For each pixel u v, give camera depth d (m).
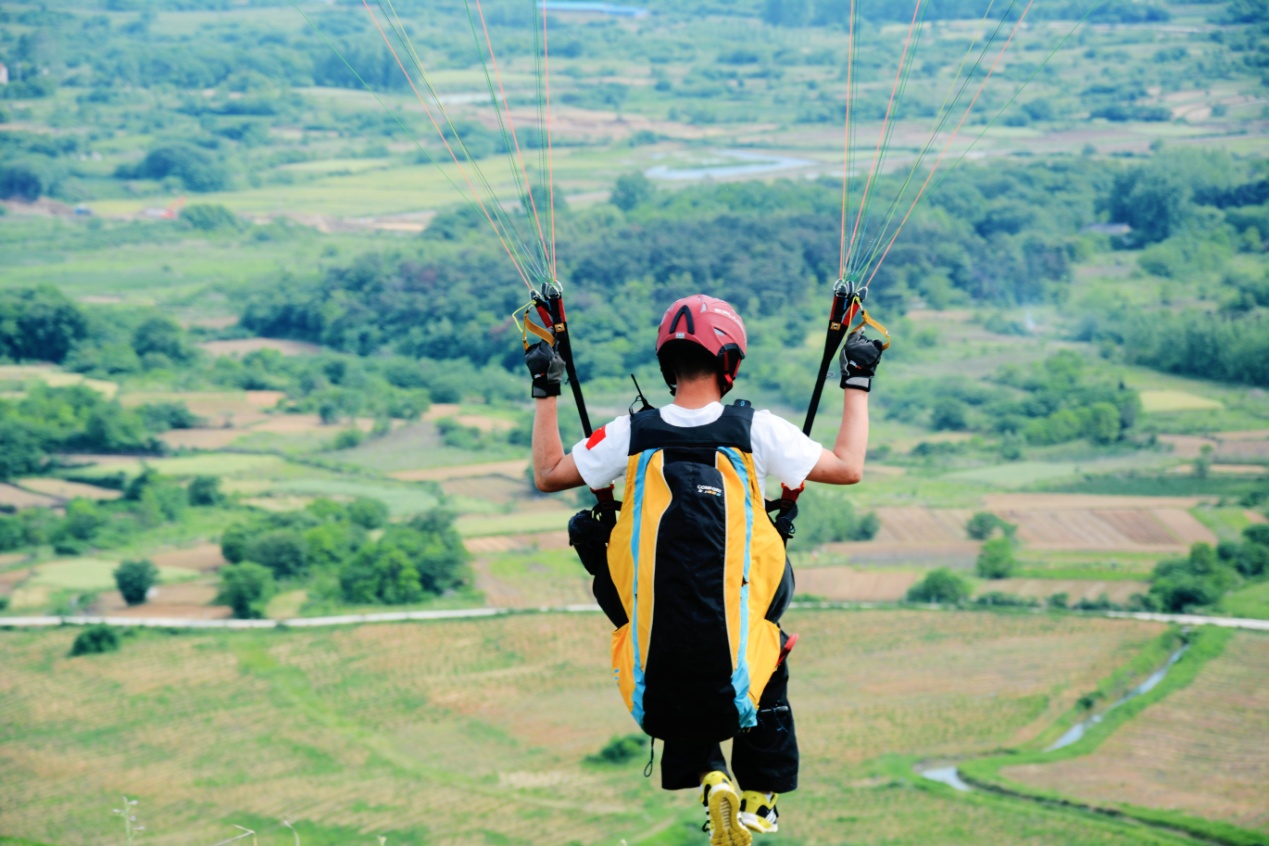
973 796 61.25
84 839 61.38
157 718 77.50
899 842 55.69
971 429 163.62
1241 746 67.38
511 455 159.50
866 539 118.81
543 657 86.88
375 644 90.12
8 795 66.94
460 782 67.12
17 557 119.25
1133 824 57.22
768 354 184.25
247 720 77.25
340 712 78.12
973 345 199.38
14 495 140.00
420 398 181.75
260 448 161.12
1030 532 120.50
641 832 58.62
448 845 59.12
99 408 159.12
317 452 161.00
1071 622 89.62
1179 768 64.75
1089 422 154.25
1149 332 189.25
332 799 65.62
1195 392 175.75
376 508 129.50
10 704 79.88
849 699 76.69
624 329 195.38
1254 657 80.69
